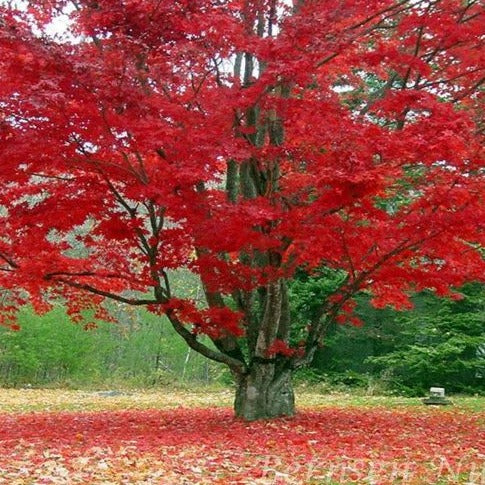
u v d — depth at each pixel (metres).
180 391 27.67
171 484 7.18
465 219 9.52
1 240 11.61
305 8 10.28
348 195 9.18
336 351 27.02
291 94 11.90
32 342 29.36
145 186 9.70
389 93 10.08
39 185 10.80
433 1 10.55
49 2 10.02
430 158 9.24
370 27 11.24
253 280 11.59
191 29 9.47
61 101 8.61
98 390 28.06
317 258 11.48
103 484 7.07
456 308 24.98
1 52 8.27
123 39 9.15
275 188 11.23
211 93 10.29
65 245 11.47
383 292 12.55
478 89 12.71
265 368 12.62
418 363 24.53
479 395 24.53
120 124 9.26
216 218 9.78
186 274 34.69
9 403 19.92
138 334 32.81
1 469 7.76
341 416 14.16
